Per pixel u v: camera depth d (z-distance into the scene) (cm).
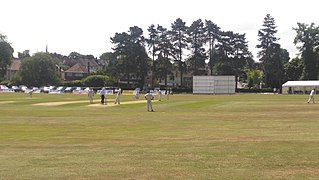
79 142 1766
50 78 13725
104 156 1382
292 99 6975
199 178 1056
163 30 13512
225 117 3197
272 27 13650
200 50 13550
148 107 4141
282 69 13675
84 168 1184
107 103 5431
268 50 13612
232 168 1173
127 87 13225
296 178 1055
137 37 13325
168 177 1070
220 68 13325
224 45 13512
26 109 4184
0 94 9306
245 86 15262
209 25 13512
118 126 2512
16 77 14025
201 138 1883
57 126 2516
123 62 13062
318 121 2764
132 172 1130
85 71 18950
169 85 14850
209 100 6569
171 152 1454
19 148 1581
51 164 1243
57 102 5638
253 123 2659
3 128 2391
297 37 13062
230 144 1642
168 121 2853
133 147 1591
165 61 13338
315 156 1347
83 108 4425
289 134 1995
